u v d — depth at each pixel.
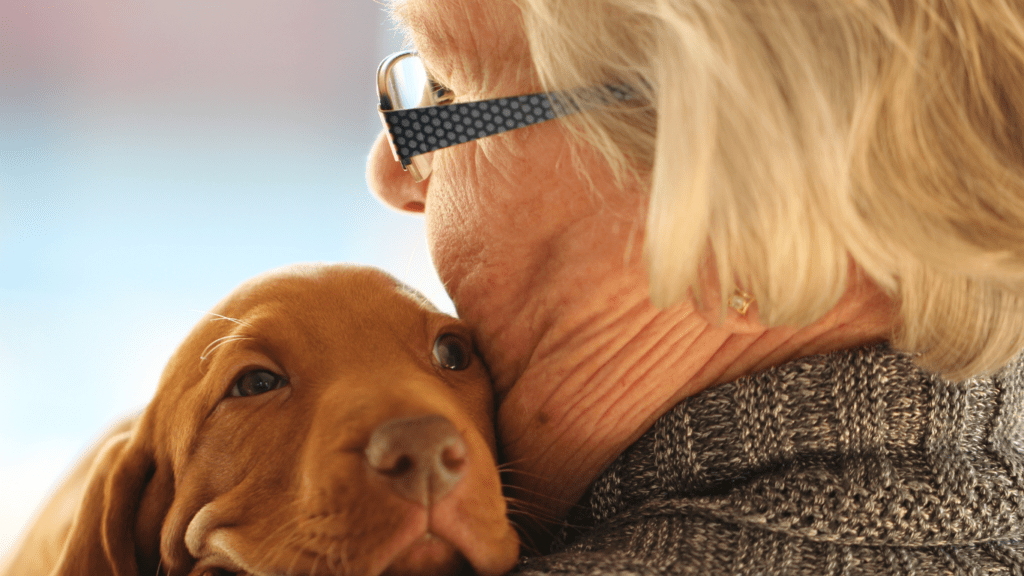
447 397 1.29
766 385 1.19
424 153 1.34
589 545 1.19
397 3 1.39
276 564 1.15
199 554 1.31
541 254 1.32
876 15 0.99
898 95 0.99
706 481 1.21
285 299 1.41
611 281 1.26
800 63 0.99
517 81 1.28
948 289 1.06
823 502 1.11
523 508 1.37
